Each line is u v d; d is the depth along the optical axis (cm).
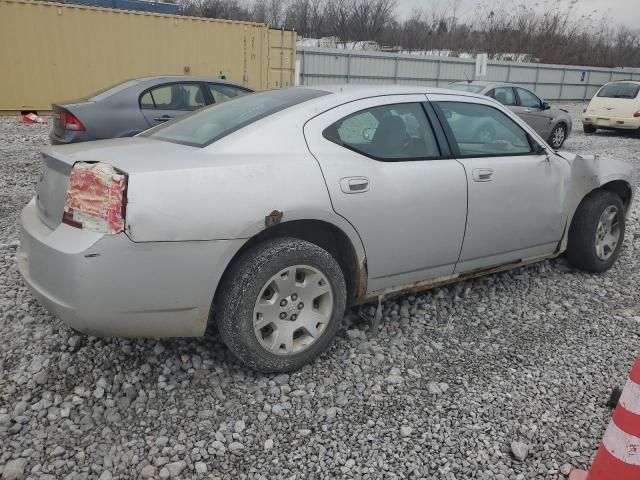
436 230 358
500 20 3756
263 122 316
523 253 426
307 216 298
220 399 289
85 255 253
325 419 279
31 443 251
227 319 288
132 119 783
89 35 1448
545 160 421
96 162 272
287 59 1770
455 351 349
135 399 286
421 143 363
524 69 3084
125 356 319
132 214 255
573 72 3266
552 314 407
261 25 1678
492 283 456
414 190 342
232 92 888
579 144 1489
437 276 379
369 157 334
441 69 2798
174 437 261
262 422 274
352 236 320
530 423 281
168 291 269
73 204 266
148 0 1867
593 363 341
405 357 338
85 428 263
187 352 326
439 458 255
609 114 1664
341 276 319
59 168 283
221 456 250
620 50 4203
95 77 1483
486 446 264
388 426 275
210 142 310
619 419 209
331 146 322
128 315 266
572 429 279
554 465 254
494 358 343
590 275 486
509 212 397
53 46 1417
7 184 743
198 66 1606
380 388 306
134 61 1516
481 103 407
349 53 2517
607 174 467
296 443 261
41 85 1432
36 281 280
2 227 550
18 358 315
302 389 301
